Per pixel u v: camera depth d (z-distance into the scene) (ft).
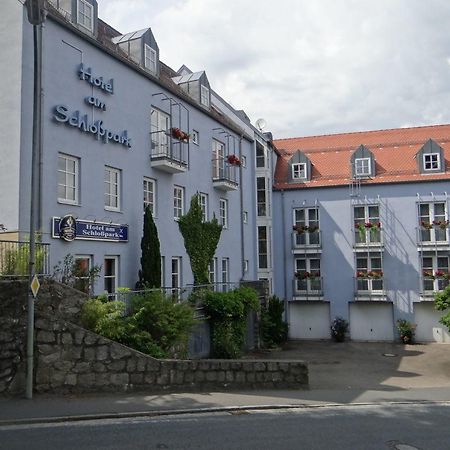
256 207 98.84
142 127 60.49
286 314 112.27
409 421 32.22
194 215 68.18
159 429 28.19
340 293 109.50
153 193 63.00
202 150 76.64
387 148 114.93
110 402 33.37
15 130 43.16
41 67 45.06
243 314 70.28
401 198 108.17
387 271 107.86
